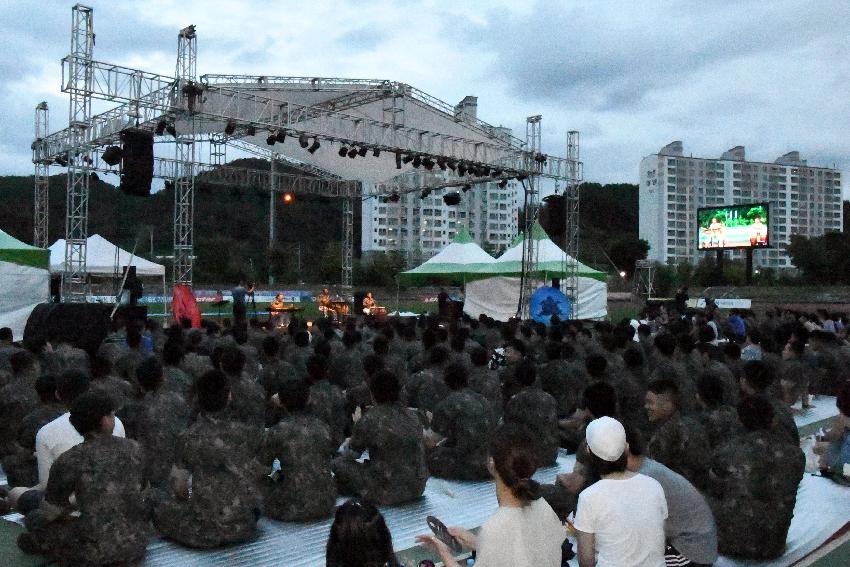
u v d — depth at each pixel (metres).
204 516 4.64
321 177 23.92
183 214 16.44
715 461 4.72
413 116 18.16
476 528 5.20
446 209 97.88
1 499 5.40
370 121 16.67
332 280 53.41
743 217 38.66
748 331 11.53
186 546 4.74
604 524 2.98
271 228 51.53
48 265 15.07
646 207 98.31
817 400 11.38
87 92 13.61
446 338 10.54
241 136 20.25
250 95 15.48
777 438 4.65
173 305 15.68
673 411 4.99
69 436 4.73
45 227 18.80
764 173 100.62
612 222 94.94
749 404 4.67
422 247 95.88
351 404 8.17
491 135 18.75
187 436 4.72
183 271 16.50
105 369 6.58
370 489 5.62
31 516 4.34
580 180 20.45
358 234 93.75
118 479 4.11
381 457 5.64
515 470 2.73
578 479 4.61
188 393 6.91
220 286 43.31
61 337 10.16
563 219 19.28
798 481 4.57
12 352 8.18
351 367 9.17
